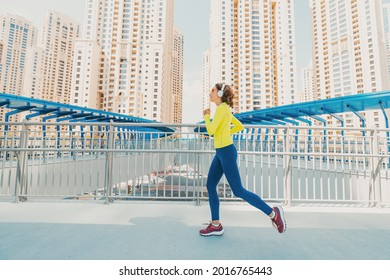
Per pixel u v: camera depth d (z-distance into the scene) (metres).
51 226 2.75
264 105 97.50
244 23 101.00
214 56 103.81
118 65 95.62
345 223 2.98
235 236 2.48
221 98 2.52
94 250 2.11
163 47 99.62
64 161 7.86
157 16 104.75
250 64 98.75
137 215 3.24
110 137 4.00
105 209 3.56
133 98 95.12
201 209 3.61
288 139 4.06
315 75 111.88
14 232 2.54
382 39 93.00
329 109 18.67
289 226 2.85
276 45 102.19
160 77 97.94
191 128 4.39
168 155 4.69
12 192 6.91
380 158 3.97
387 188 5.95
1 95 14.85
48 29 129.62
